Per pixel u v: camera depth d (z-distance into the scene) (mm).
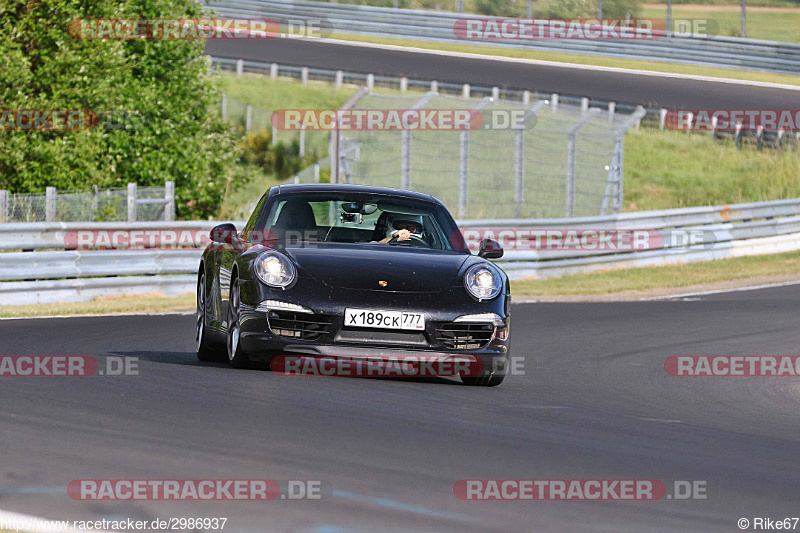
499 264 72688
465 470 18359
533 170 111750
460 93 129625
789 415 28859
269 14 165375
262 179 124312
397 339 27719
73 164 75375
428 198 33406
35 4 75562
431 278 28531
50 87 76125
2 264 52906
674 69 149125
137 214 67062
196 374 28000
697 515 16312
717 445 22734
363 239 31234
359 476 17500
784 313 56781
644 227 82688
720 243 87375
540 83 134625
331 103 136375
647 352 41438
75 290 55750
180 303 54875
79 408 22594
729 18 183750
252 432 20578
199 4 91375
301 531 14516
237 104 135750
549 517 15680
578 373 35156
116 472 17203
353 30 165000
